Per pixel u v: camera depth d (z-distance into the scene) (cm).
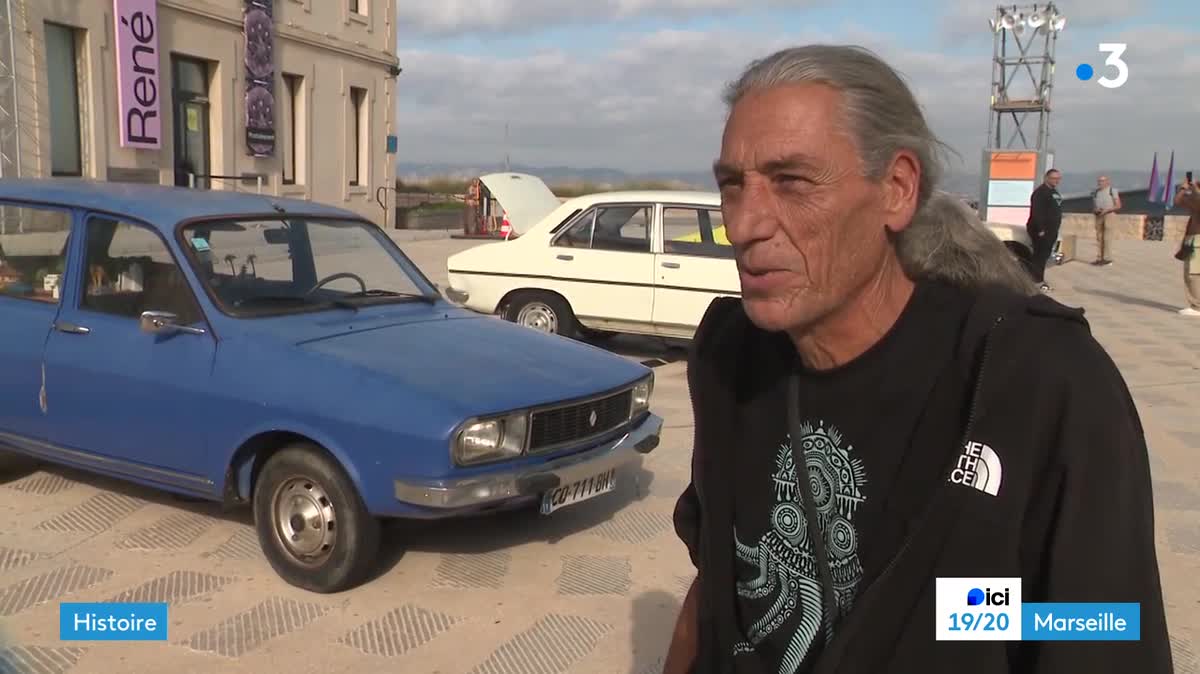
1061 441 111
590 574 423
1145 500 110
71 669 328
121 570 410
